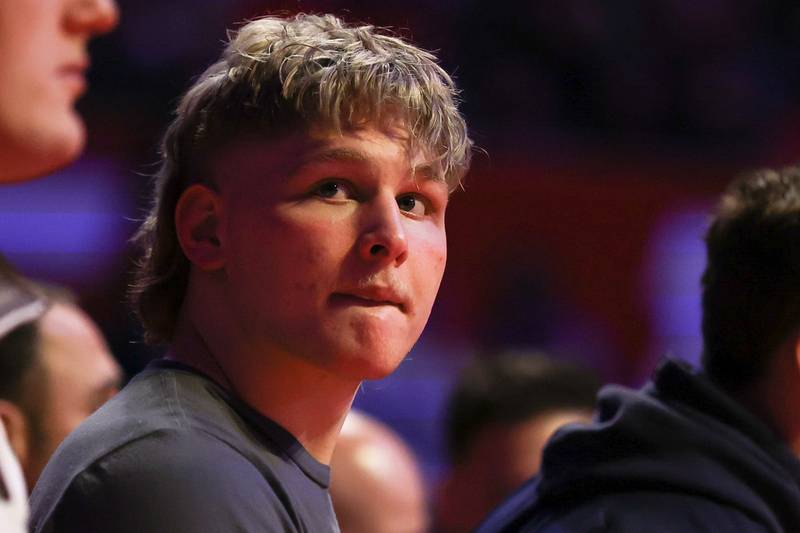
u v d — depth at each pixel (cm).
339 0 1669
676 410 417
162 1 1666
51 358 475
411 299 289
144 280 320
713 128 1984
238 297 293
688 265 1773
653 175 1797
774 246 428
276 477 288
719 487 395
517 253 1692
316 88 285
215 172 298
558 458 427
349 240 283
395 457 607
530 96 1880
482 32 1902
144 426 278
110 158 1503
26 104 222
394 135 288
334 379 297
